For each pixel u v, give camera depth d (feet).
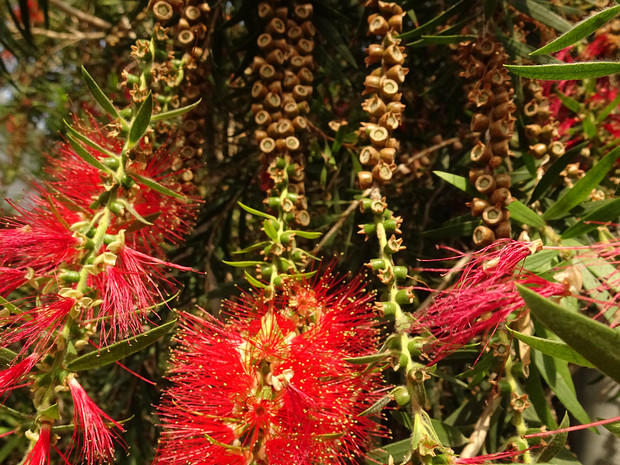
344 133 0.65
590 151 0.67
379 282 0.65
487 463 0.44
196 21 0.61
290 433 0.45
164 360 0.85
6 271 0.45
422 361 0.59
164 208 0.60
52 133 1.36
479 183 0.51
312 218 0.68
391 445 0.49
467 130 0.78
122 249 0.47
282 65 0.63
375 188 0.53
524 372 0.47
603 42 0.69
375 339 0.51
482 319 0.45
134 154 0.51
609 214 0.46
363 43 0.83
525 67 0.39
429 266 0.77
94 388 0.91
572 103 0.64
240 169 0.85
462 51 0.56
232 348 0.48
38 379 0.41
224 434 0.45
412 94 0.84
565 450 0.46
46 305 0.44
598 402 0.54
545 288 0.40
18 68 1.38
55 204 0.52
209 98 0.72
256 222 0.85
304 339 0.48
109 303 0.47
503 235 0.50
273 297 0.51
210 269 0.78
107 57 1.16
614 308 0.44
